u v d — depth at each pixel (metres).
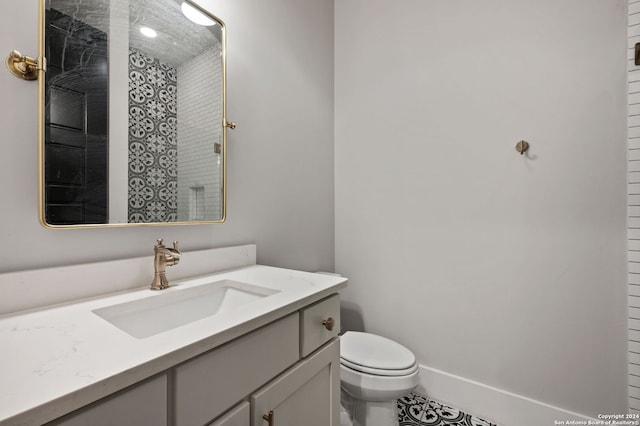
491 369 1.42
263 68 1.36
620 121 1.14
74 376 0.39
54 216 0.73
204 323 0.57
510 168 1.36
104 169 0.82
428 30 1.58
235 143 1.22
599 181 1.18
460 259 1.50
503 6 1.37
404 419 1.41
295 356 0.75
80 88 0.77
